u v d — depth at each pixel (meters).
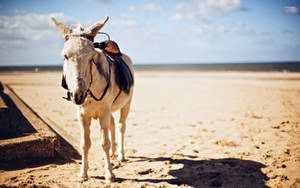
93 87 3.41
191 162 4.88
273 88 19.47
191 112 10.89
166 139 6.68
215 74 42.62
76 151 5.45
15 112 6.77
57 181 3.78
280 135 6.70
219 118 9.40
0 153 4.26
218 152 5.48
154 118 9.70
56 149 4.84
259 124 8.12
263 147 5.70
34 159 4.57
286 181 3.89
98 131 7.57
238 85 22.52
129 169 4.52
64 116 9.73
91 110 3.58
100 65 3.56
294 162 4.71
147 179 4.04
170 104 13.31
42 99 14.28
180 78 33.53
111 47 4.41
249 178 4.08
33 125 5.53
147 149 5.79
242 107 11.68
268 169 4.40
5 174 3.94
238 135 6.87
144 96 16.72
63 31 3.29
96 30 3.35
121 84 4.15
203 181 4.00
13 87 20.39
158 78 34.03
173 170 4.46
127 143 6.32
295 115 9.36
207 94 17.11
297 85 21.36
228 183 3.91
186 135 7.07
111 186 3.70
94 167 4.59
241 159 4.96
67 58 2.96
